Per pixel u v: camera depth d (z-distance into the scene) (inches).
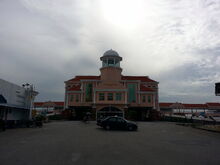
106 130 757.3
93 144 429.1
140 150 375.6
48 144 416.5
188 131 800.3
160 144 455.2
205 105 2305.6
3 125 676.7
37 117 896.3
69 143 434.3
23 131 674.8
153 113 1716.3
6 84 782.5
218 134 715.4
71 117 1688.0
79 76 2055.9
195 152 373.1
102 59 1766.7
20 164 262.1
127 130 779.4
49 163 269.9
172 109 2390.5
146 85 1925.4
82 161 284.2
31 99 1035.9
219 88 864.9
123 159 302.0
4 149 356.2
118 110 1493.6
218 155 350.9
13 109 894.4
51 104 2274.9
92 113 1480.1
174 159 312.0
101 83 1556.3
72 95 1721.2
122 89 1513.3
